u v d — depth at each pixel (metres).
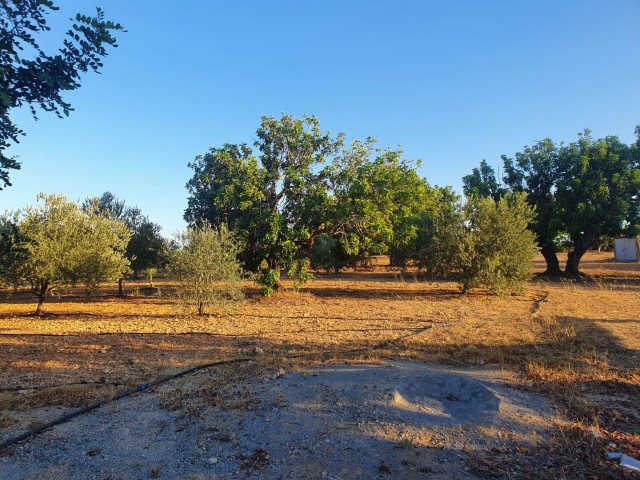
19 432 4.95
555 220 26.39
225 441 4.59
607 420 5.06
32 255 14.63
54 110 3.78
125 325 13.32
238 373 7.14
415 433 4.61
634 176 24.78
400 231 19.95
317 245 18.88
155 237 26.69
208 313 15.52
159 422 5.14
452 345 9.23
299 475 3.93
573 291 20.55
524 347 8.87
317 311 15.39
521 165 28.67
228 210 19.25
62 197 15.84
